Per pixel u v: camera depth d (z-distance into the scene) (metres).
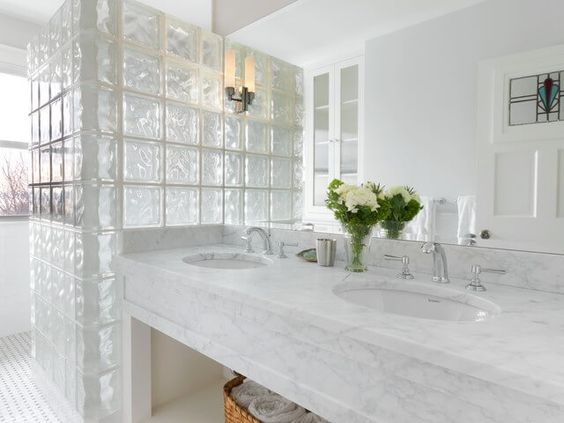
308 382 0.93
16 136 3.24
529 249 1.17
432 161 1.40
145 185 1.84
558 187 1.11
